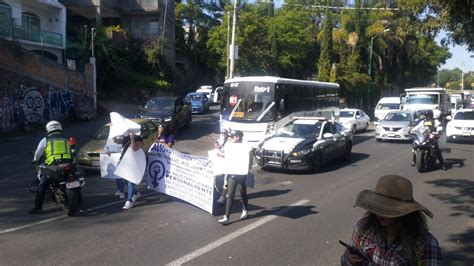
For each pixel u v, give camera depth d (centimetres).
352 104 4891
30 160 1697
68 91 2936
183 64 5909
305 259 639
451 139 2253
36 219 862
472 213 898
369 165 1562
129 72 4262
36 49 3338
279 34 4941
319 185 1207
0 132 2395
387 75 5562
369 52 5312
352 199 1029
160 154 1003
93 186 1185
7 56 2536
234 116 1789
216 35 4903
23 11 3469
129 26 5025
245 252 668
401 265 301
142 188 1153
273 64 4966
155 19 4991
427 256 303
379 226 312
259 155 1425
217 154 880
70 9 4344
